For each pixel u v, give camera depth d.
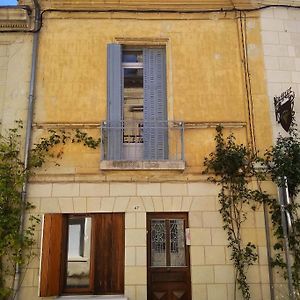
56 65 8.59
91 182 8.02
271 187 8.08
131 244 7.77
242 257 7.69
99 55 8.68
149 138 8.41
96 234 7.88
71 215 7.98
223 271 7.70
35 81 8.48
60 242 7.68
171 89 8.56
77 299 7.36
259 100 8.52
